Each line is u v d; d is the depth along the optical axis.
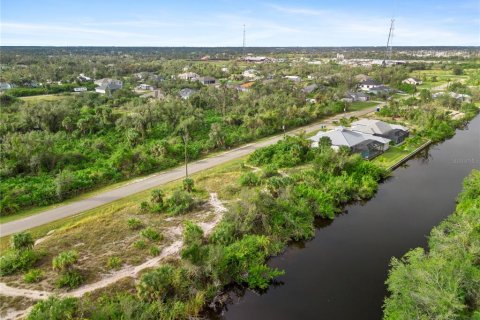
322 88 126.25
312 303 28.45
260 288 30.02
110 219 38.81
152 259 31.98
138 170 52.06
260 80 146.88
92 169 51.28
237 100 99.75
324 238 37.69
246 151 63.34
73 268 30.05
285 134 73.25
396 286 25.75
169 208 40.78
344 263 33.34
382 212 43.31
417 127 81.06
